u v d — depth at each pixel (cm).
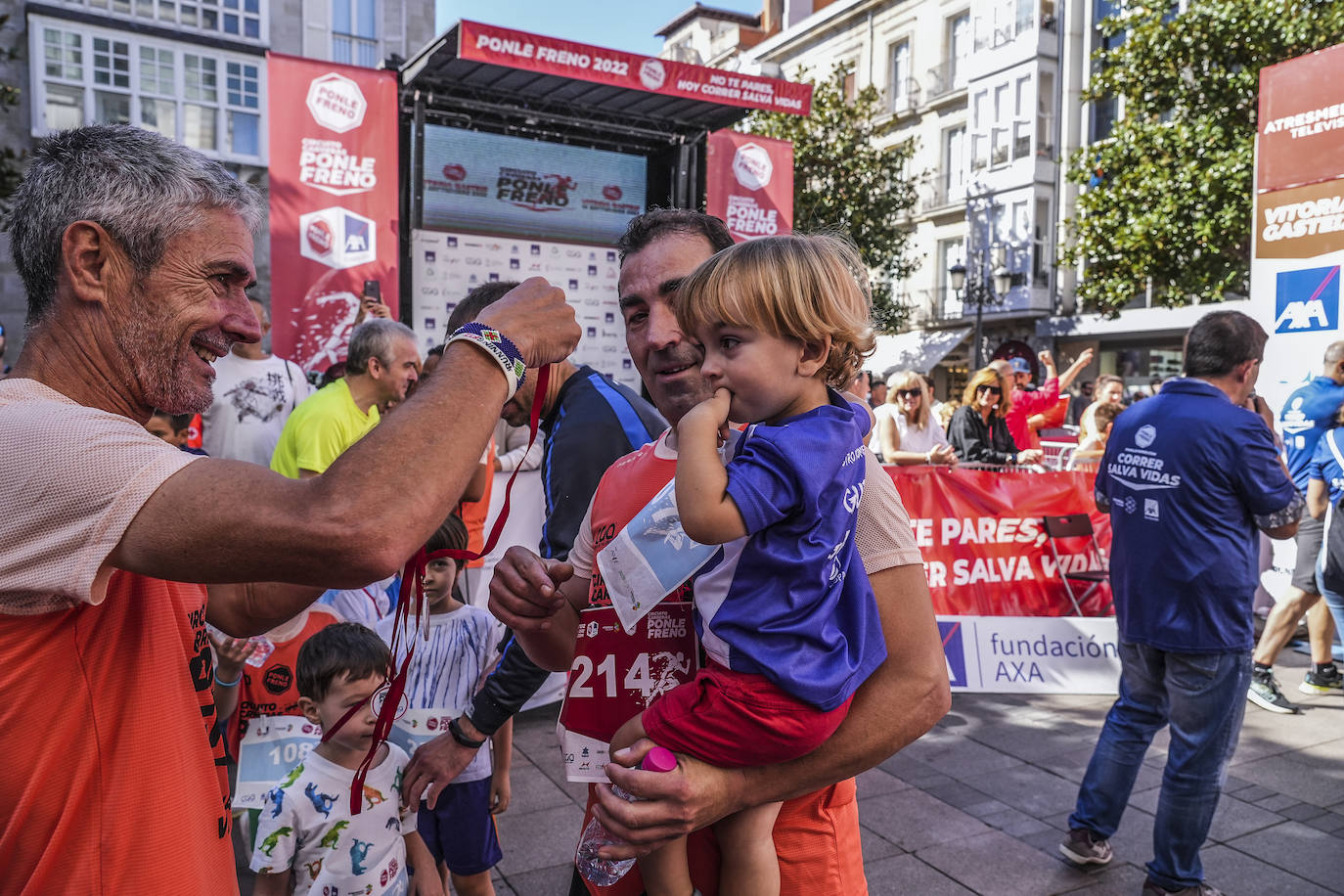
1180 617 310
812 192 2098
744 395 128
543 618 155
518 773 427
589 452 201
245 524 97
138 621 115
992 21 2633
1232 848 356
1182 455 312
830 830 142
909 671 135
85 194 112
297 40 1759
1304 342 643
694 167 962
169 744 117
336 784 226
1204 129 1506
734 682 122
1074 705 525
